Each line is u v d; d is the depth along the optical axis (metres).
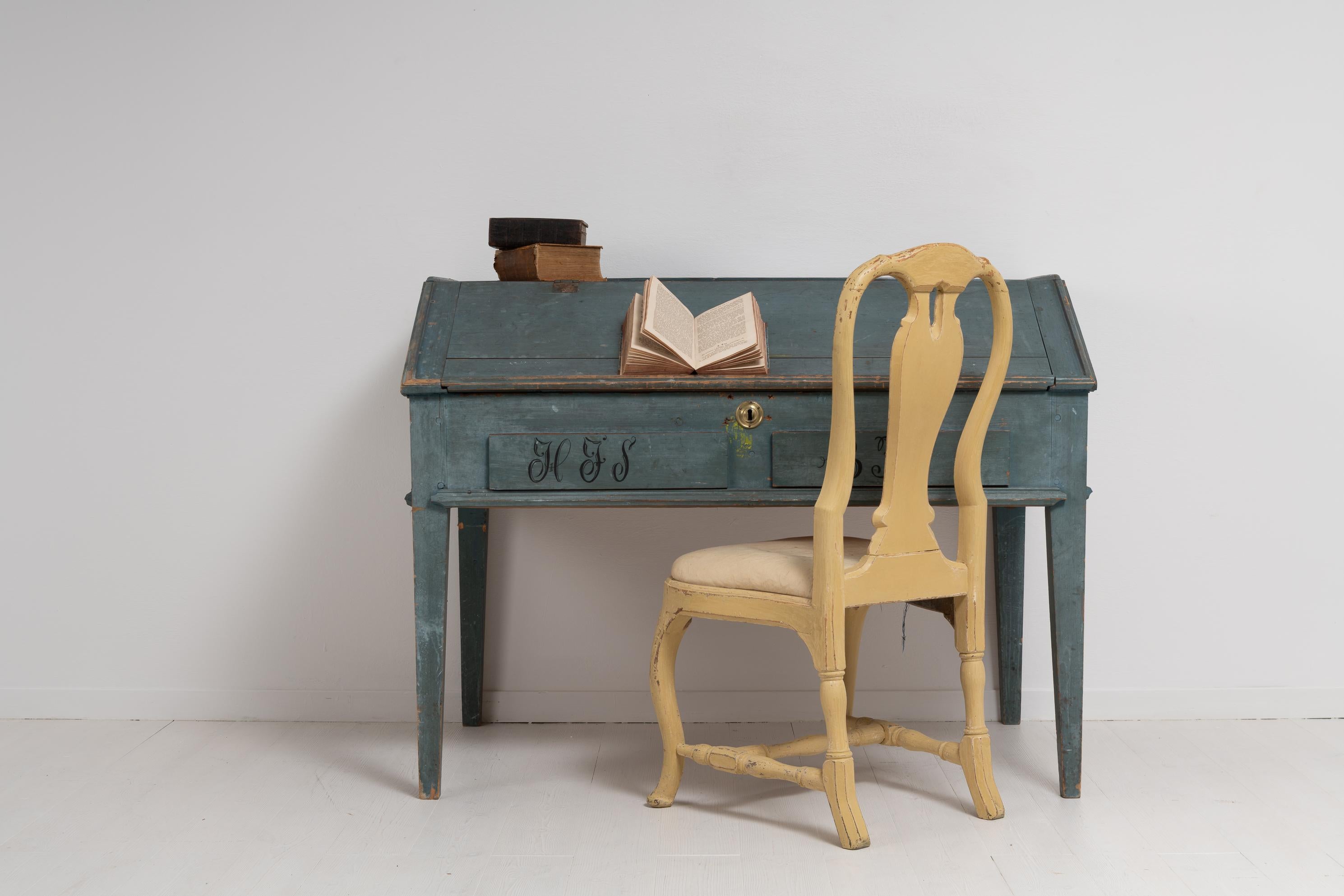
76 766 2.21
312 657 2.55
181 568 2.54
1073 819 1.90
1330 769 2.15
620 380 1.90
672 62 2.47
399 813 1.95
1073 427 1.95
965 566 1.89
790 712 2.53
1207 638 2.51
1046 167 2.46
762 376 1.92
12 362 2.51
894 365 1.72
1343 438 2.46
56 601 2.54
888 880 1.66
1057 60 2.45
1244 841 1.80
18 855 1.77
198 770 2.19
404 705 2.54
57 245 2.49
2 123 2.49
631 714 2.54
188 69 2.48
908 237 2.48
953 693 2.53
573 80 2.48
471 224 2.49
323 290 2.50
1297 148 2.43
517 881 1.67
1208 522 2.49
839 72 2.47
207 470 2.53
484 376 1.92
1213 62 2.44
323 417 2.52
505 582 2.53
